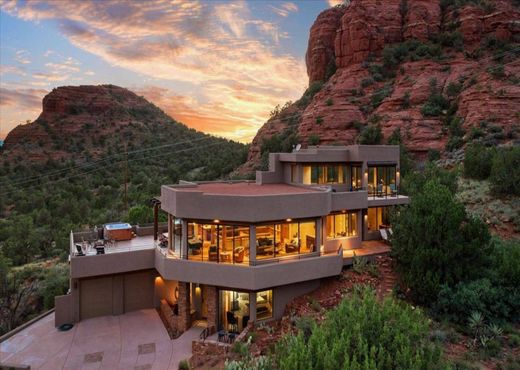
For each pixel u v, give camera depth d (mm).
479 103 58125
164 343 18531
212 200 18797
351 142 69062
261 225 18828
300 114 90562
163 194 22719
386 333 11016
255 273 17906
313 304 18625
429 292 18125
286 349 11547
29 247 48656
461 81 67375
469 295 17078
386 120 67938
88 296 21547
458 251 18266
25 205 75562
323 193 20344
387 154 27422
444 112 63656
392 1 91062
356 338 10938
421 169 50969
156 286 22984
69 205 70125
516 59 66500
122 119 175125
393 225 22172
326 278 20891
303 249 20281
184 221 19672
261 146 82062
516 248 19750
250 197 18188
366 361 9406
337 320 12297
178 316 19969
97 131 160750
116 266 21281
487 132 52688
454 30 80438
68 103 173875
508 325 16656
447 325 16844
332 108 77250
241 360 13898
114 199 78188
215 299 19062
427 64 75875
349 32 90750
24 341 19000
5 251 46625
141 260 21906
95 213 66500
